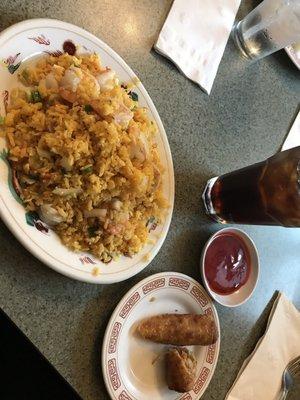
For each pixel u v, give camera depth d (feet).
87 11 1.24
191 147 1.43
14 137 0.96
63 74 1.04
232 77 1.57
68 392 1.30
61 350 1.07
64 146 0.95
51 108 0.99
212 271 1.36
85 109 1.00
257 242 1.57
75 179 0.98
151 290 1.22
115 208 1.06
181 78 1.43
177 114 1.41
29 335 1.02
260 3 1.63
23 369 1.28
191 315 1.27
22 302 1.02
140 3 1.34
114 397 1.11
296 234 1.69
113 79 1.12
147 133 1.19
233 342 1.44
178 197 1.37
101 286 1.16
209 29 1.47
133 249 1.14
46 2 1.16
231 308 1.45
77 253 1.05
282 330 1.56
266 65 1.67
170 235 1.33
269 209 1.25
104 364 1.10
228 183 1.34
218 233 1.36
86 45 1.15
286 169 1.21
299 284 1.66
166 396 1.23
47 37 1.06
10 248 1.00
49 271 1.06
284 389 1.54
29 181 0.96
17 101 0.98
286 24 1.49
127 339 1.18
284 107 1.70
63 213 0.99
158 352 1.24
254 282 1.43
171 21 1.39
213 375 1.38
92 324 1.13
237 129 1.55
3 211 0.90
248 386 1.44
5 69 0.98
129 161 1.04
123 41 1.31
